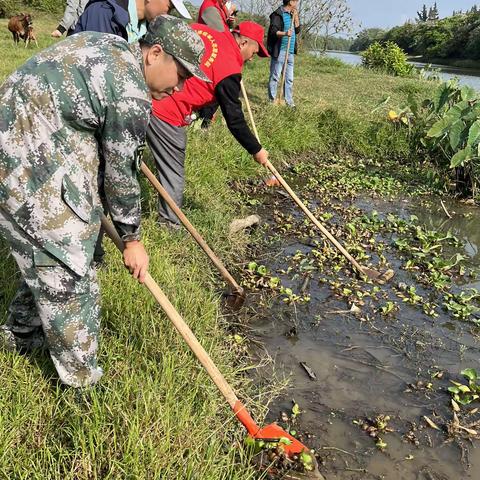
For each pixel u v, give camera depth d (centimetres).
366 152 838
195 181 575
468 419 321
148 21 372
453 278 496
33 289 231
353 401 328
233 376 321
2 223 223
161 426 247
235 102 420
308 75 1441
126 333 310
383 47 2020
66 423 252
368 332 399
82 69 205
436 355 379
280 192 662
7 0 2783
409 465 286
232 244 494
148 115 215
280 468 267
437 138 755
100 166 233
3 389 257
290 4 909
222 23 646
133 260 243
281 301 428
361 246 535
